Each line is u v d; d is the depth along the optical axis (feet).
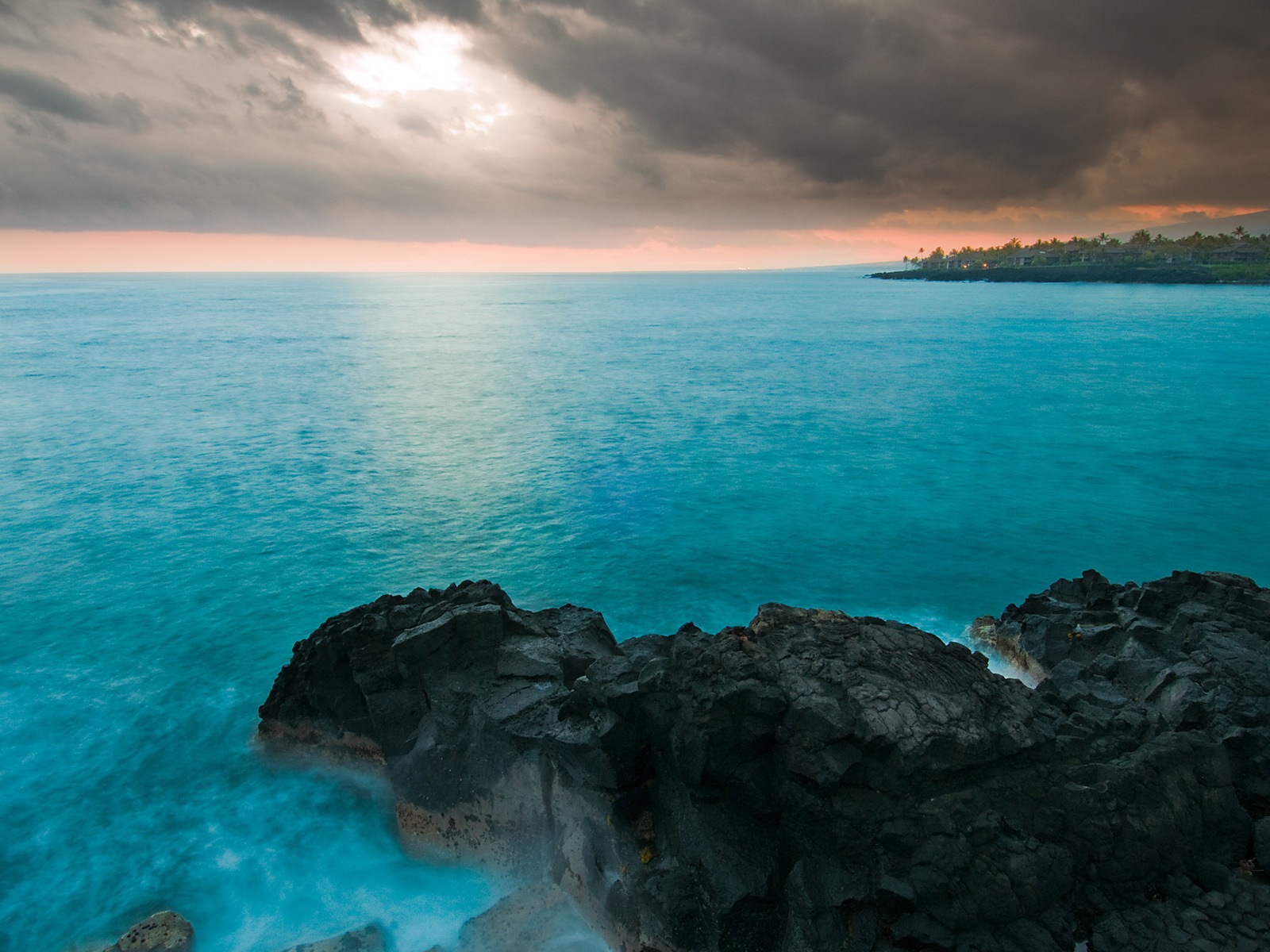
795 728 49.06
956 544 137.80
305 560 131.64
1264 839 48.47
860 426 230.07
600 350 431.84
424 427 232.32
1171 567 128.57
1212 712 57.47
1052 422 231.30
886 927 44.96
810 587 120.98
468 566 129.59
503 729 57.88
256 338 495.41
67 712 86.89
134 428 228.22
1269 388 277.85
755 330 546.26
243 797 71.41
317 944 51.96
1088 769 49.78
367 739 69.67
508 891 58.65
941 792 47.83
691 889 47.57
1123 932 43.83
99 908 59.52
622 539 140.26
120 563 129.80
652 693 53.26
